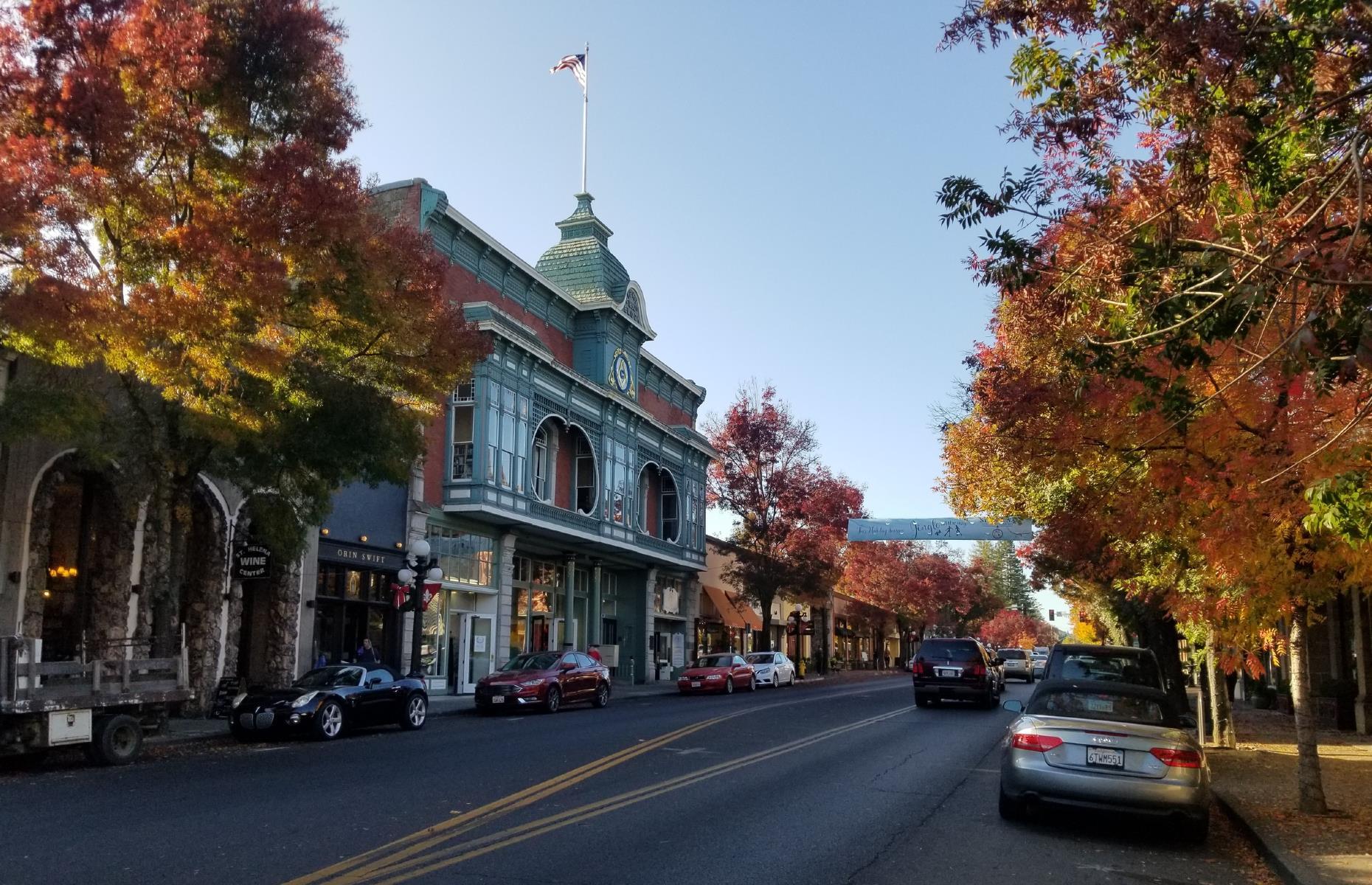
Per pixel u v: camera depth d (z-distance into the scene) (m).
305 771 12.72
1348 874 7.62
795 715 23.30
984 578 95.00
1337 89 7.13
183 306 13.31
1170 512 10.09
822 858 8.28
